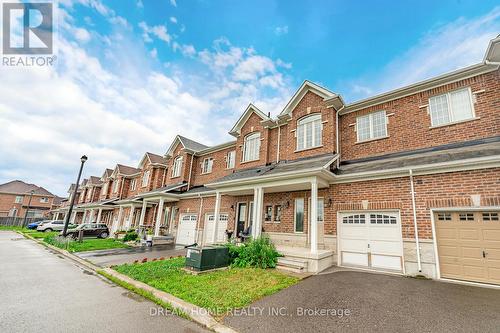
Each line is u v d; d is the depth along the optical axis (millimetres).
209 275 7449
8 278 7285
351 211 9617
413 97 10195
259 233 10711
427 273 7488
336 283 6762
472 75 8938
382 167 9047
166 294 5621
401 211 8383
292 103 13250
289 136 13117
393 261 8320
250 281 6785
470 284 6715
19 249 14211
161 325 4176
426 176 8070
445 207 7523
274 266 8570
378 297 5566
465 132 8703
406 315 4559
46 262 10250
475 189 7113
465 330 3953
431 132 9445
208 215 16641
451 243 7379
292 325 4156
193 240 17047
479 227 7047
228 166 17625
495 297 5559
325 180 10000
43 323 4145
